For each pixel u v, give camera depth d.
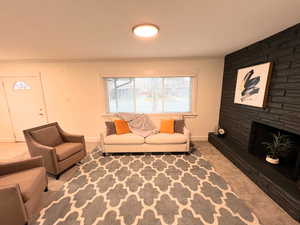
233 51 2.88
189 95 3.60
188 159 2.70
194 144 3.42
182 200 1.70
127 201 1.70
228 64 3.15
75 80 3.50
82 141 2.62
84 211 1.56
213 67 3.38
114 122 3.12
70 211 1.56
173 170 2.34
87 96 3.57
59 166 2.15
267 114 2.10
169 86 3.55
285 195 1.51
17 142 3.72
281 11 1.39
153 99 3.61
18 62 3.39
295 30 1.67
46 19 1.49
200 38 2.12
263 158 2.26
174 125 3.17
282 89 1.85
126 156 2.87
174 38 2.11
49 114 3.67
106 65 3.40
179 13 1.42
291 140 1.96
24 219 1.30
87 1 1.20
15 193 1.23
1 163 1.61
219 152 2.99
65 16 1.44
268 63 2.01
